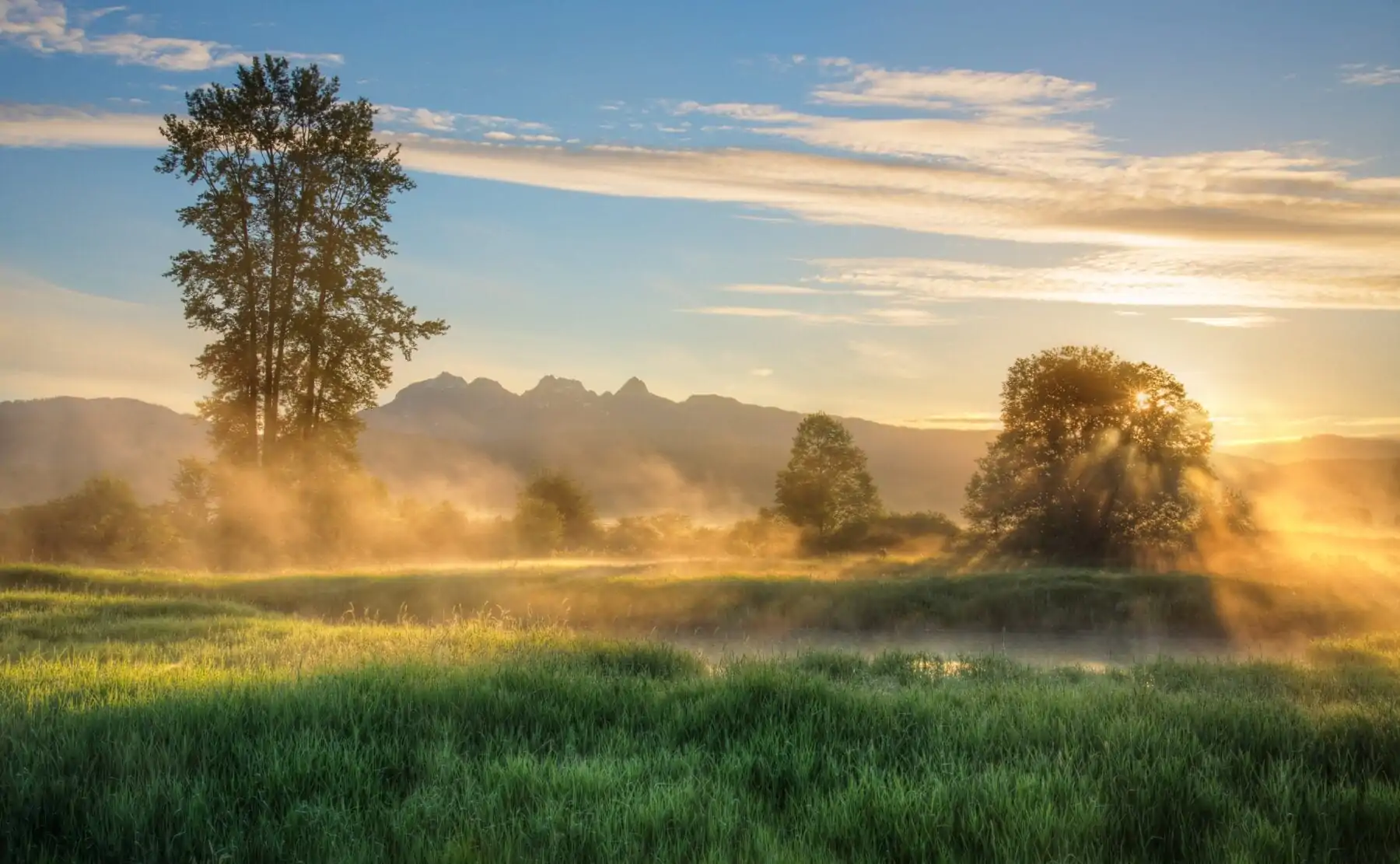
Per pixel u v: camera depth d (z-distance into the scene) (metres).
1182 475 49.97
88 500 44.38
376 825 5.28
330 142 41.91
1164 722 7.46
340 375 42.72
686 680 9.38
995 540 51.78
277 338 42.09
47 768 5.93
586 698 8.23
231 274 40.62
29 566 24.69
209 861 4.88
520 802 5.64
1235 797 5.87
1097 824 5.34
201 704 7.31
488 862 4.73
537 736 7.02
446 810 5.43
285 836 5.16
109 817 5.28
